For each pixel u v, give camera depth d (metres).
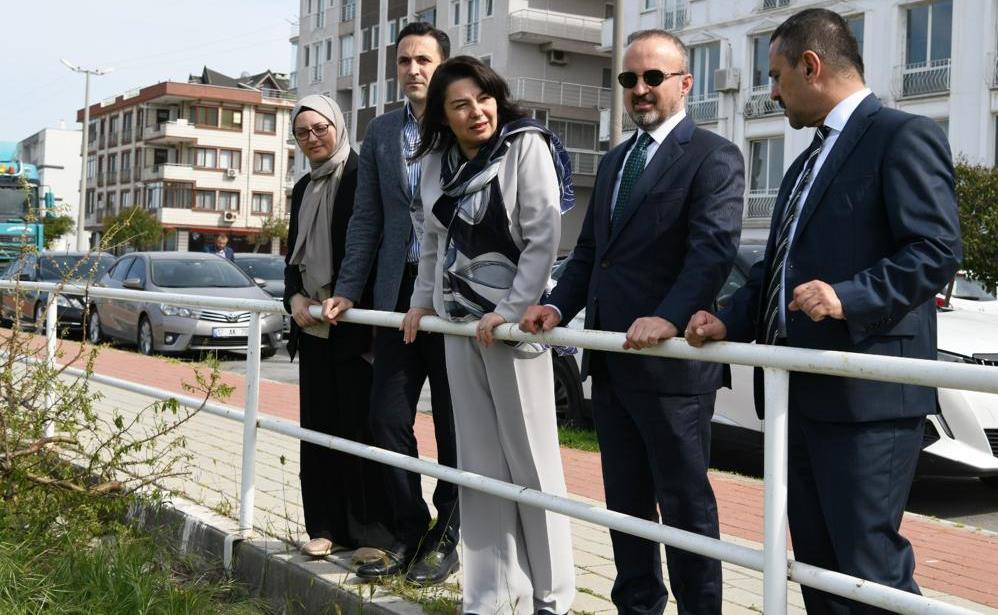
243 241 83.94
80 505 5.25
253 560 4.78
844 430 2.86
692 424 3.54
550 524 3.94
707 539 3.00
